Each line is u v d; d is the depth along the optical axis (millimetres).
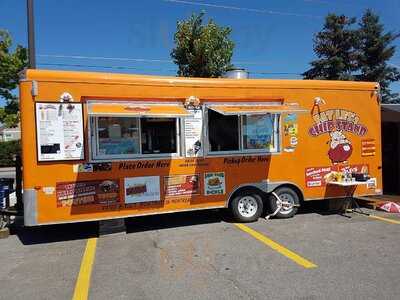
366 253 6629
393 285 5273
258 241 7418
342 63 34938
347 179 9461
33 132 7312
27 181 7297
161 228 8516
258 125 8883
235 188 8719
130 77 7898
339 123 9539
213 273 5828
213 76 14602
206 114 8461
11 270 6211
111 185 7820
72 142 7535
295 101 9117
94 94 7641
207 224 8773
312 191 9344
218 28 14766
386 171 11977
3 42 15625
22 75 7301
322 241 7359
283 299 4906
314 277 5594
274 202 9117
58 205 7477
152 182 8102
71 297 5145
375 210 10078
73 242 7645
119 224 8039
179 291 5219
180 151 8297
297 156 9188
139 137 8023
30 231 8500
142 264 6293
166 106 8102
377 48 35531
